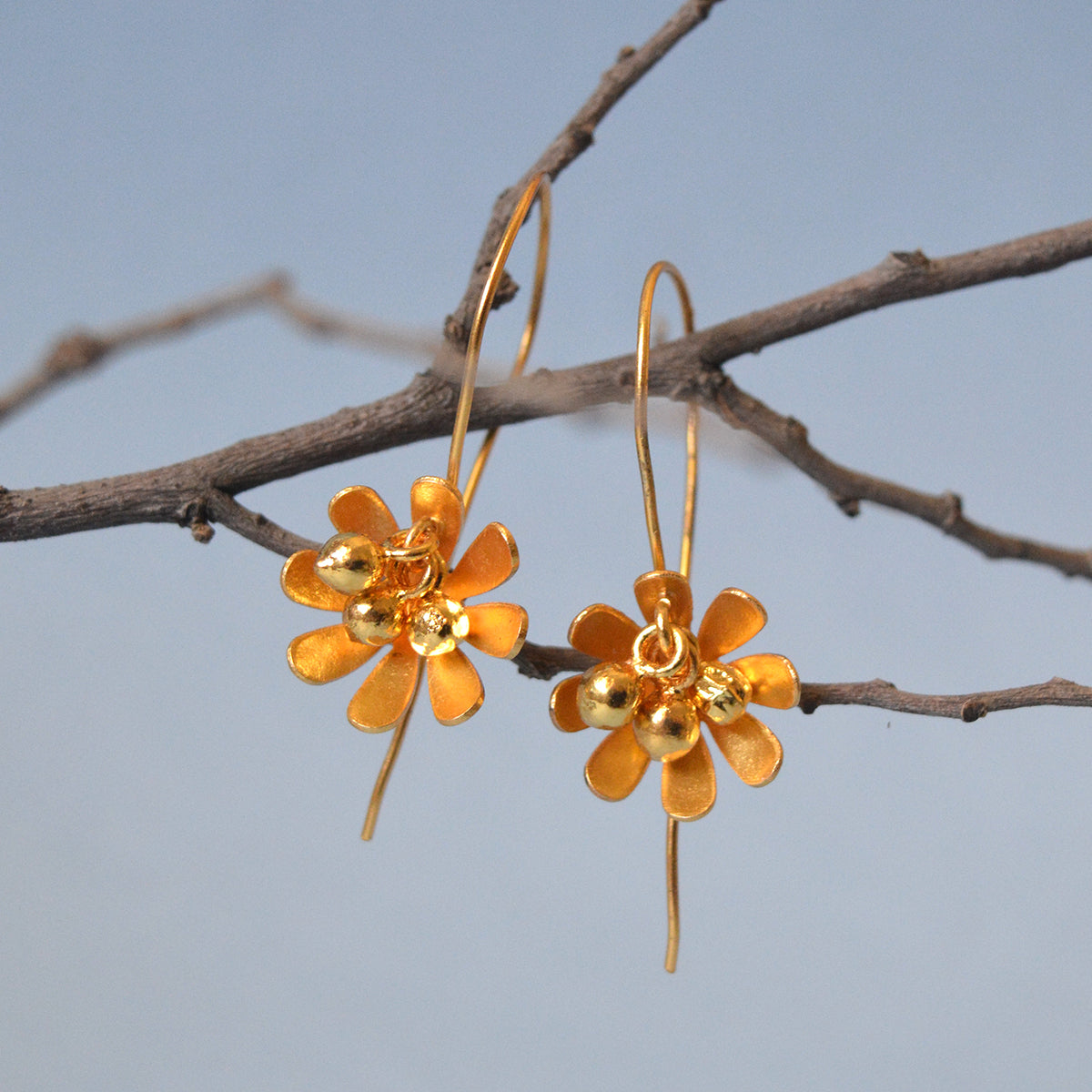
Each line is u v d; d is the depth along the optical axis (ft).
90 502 1.25
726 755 1.22
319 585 1.23
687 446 1.34
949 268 1.26
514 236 1.25
